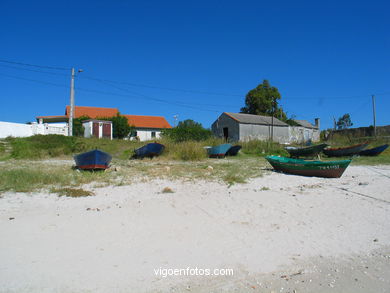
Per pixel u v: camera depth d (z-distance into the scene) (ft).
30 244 19.76
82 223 24.04
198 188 38.50
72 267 16.84
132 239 20.98
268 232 22.79
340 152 87.40
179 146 76.84
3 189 34.76
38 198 31.78
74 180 41.65
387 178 47.83
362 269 17.42
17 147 72.59
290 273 16.89
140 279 15.88
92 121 109.60
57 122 134.21
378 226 24.36
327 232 22.94
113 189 37.19
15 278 15.53
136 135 150.41
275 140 137.18
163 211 27.76
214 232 22.63
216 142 92.68
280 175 50.19
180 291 14.96
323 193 36.09
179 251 19.26
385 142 116.06
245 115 140.05
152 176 46.88
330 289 15.30
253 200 32.22
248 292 14.99
